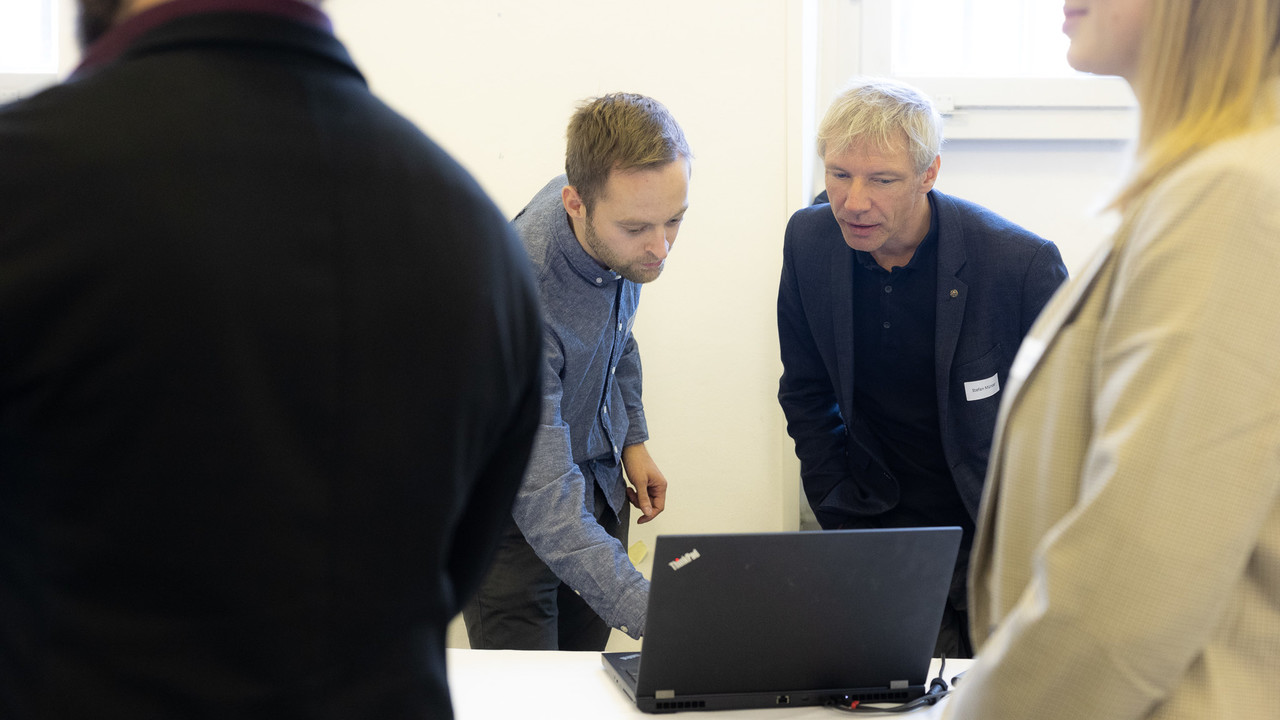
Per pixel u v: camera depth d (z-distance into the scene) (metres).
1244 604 0.78
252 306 0.58
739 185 2.52
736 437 2.59
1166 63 0.82
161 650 0.58
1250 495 0.72
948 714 0.93
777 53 2.48
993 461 1.00
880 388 2.17
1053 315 0.92
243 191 0.59
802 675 1.42
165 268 0.56
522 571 2.04
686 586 1.33
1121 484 0.75
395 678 0.64
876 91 1.89
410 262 0.65
